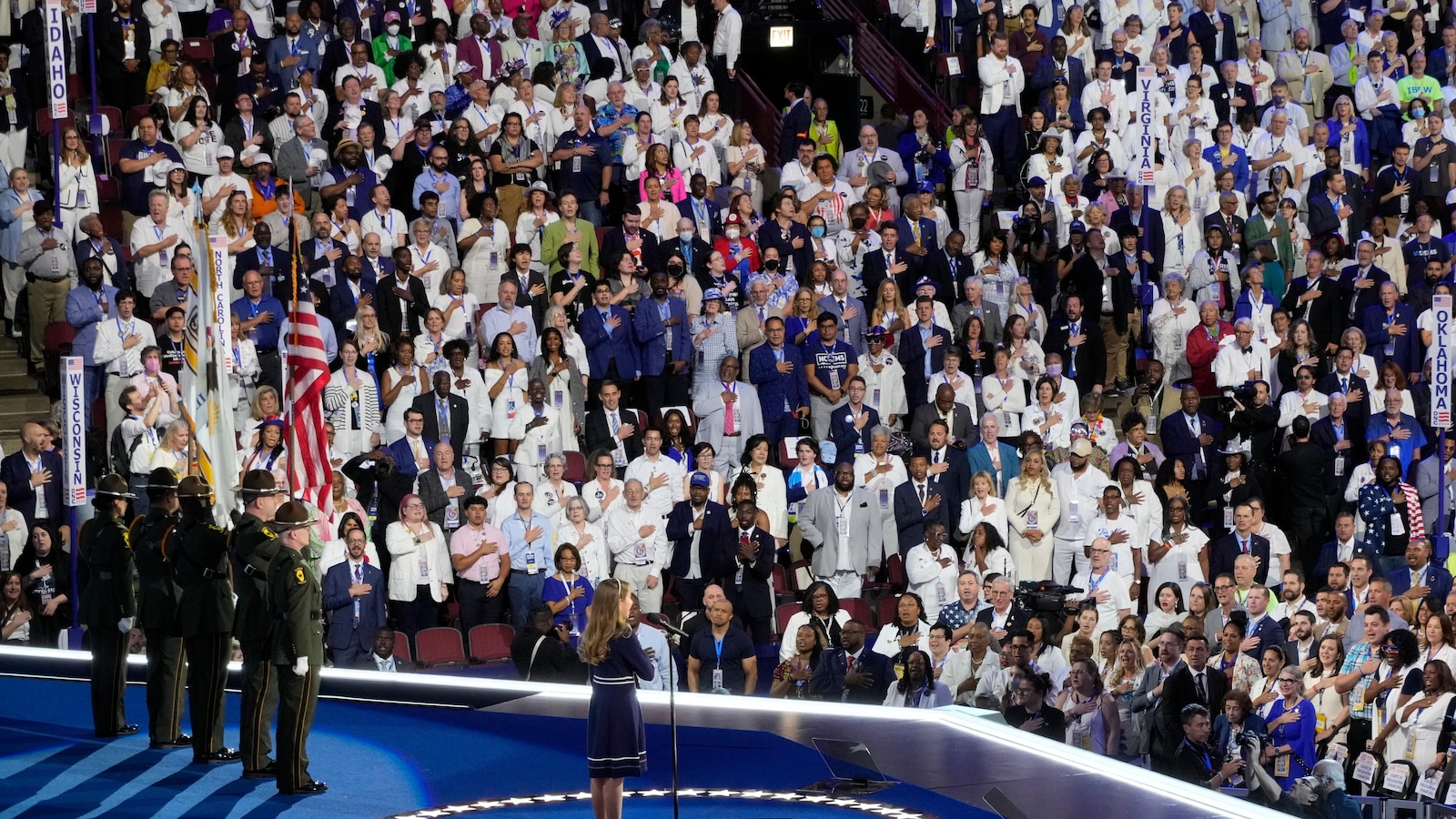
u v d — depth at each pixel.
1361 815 49.75
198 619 44.22
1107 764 43.56
